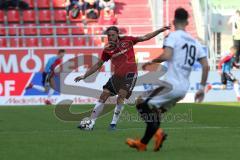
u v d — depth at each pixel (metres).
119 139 30.88
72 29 73.81
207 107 50.53
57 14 76.25
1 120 41.31
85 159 24.50
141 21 76.31
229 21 69.88
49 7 76.62
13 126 37.69
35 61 56.09
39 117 43.22
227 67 58.50
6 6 75.38
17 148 27.91
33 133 33.84
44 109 49.47
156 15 71.56
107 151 26.56
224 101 58.53
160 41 66.50
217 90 58.88
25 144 29.27
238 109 48.88
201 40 67.50
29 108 50.56
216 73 58.97
